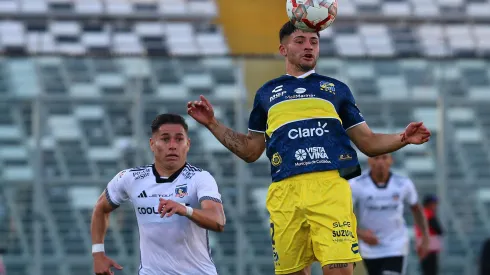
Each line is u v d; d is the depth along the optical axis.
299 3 20.69
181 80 54.00
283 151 20.53
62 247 49.94
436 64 55.03
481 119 54.53
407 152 54.50
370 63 55.16
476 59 54.56
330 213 20.22
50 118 53.41
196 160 51.97
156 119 23.64
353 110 20.67
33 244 49.66
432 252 46.41
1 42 64.38
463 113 54.62
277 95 20.75
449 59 54.72
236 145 21.45
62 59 54.66
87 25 66.62
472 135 54.38
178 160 23.31
